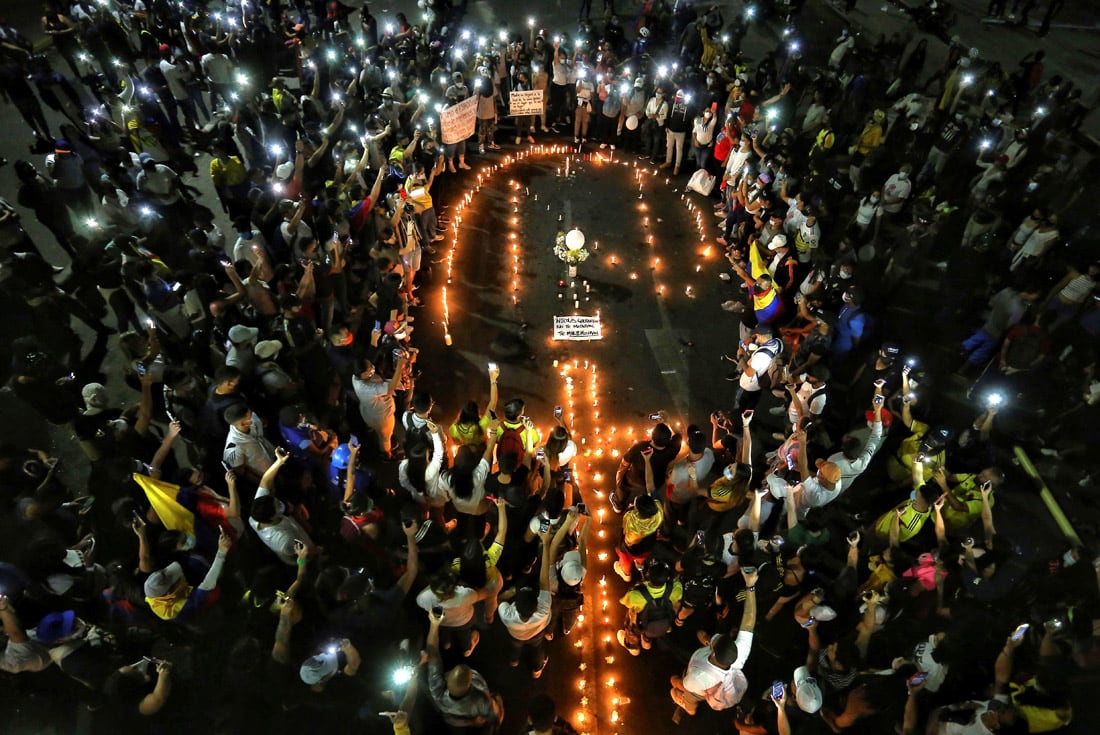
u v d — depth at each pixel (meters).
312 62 16.39
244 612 8.13
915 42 22.20
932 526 9.05
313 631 7.69
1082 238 14.09
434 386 11.32
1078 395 11.12
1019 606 8.16
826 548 9.16
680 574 8.30
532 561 8.26
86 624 6.96
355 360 9.23
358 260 11.95
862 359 11.77
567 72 16.92
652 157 16.88
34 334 11.21
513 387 11.38
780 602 8.16
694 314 12.93
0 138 15.68
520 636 6.96
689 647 8.27
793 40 18.89
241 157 15.40
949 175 15.62
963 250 13.91
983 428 8.91
